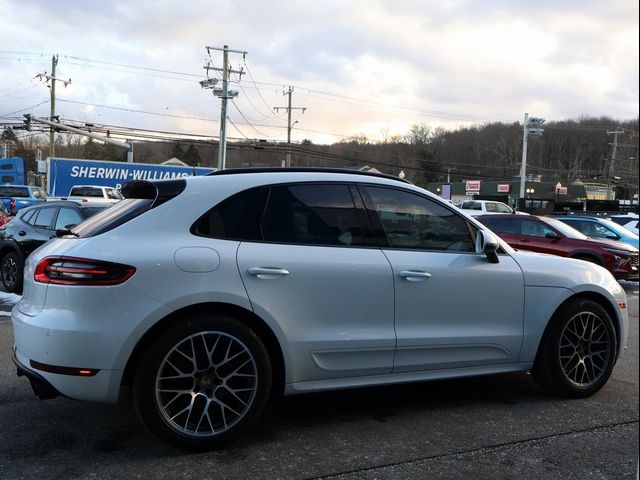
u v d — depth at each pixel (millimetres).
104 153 86438
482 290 4188
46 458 3365
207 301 3402
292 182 3857
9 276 9422
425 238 4156
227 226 3607
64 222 9047
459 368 4172
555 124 75500
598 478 3227
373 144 69750
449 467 3336
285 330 3596
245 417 3525
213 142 45031
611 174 60312
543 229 12688
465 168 75438
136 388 3305
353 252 3842
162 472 3205
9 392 4539
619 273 11766
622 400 4598
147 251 3346
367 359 3840
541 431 3898
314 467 3309
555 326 4473
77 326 3203
